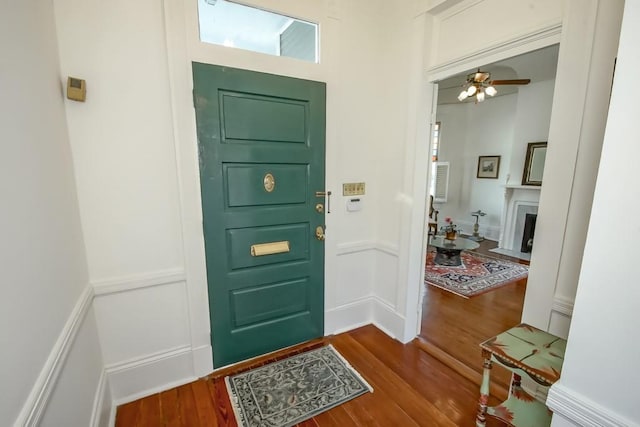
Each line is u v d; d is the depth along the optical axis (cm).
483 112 558
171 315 173
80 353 122
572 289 129
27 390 78
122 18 143
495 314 269
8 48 87
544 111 435
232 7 169
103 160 146
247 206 186
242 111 175
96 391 138
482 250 485
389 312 236
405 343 224
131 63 147
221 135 172
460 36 177
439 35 190
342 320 241
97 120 142
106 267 153
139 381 168
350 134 219
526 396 148
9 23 89
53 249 107
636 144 69
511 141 524
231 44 170
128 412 159
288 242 204
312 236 213
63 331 106
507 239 491
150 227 161
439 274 371
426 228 219
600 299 78
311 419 156
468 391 175
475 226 558
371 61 218
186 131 162
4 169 79
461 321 257
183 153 162
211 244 178
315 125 202
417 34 193
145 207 159
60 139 125
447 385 180
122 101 147
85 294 137
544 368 114
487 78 337
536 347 127
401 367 196
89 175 144
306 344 222
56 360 95
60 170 123
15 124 88
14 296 77
